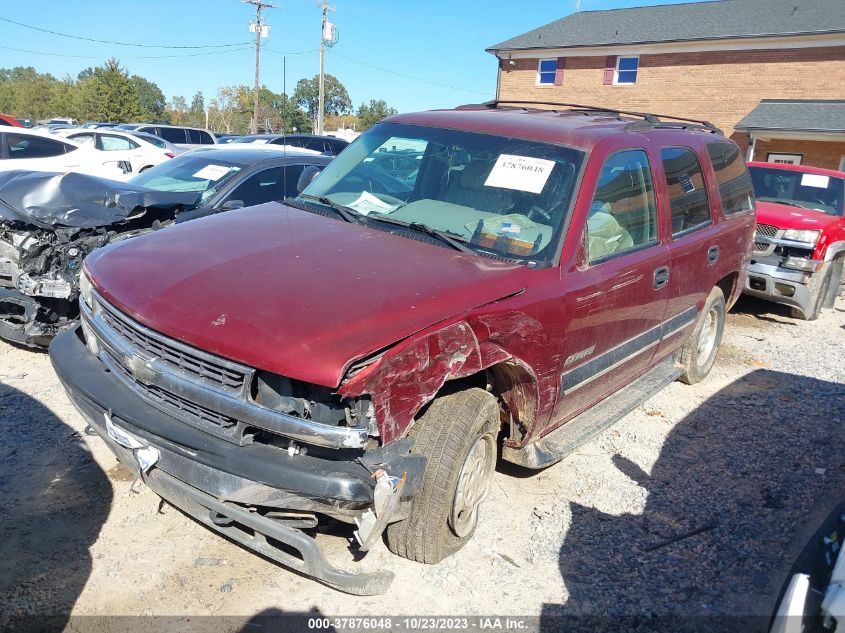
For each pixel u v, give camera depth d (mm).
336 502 2672
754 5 28156
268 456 2709
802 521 4137
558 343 3625
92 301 3408
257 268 3156
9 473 3973
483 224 3816
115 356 3160
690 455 4906
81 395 3217
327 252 3369
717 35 26281
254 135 20500
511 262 3564
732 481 4570
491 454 3625
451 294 3078
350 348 2619
